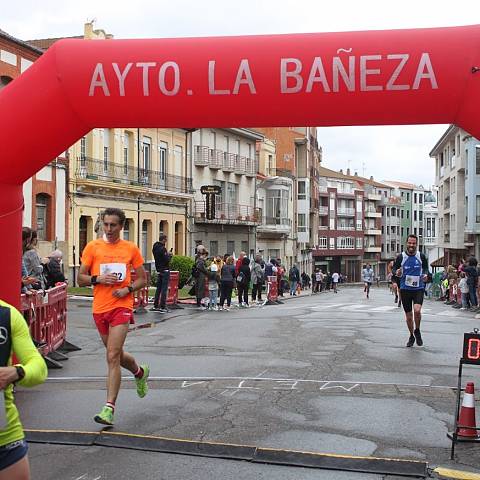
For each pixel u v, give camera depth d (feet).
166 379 27.14
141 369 21.99
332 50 21.95
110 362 20.20
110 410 19.79
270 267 84.12
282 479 15.96
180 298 78.89
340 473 16.42
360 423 20.63
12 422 10.58
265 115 22.91
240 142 165.99
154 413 21.68
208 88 22.67
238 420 20.93
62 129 24.03
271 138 208.03
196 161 143.13
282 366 30.37
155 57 22.97
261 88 22.38
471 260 73.26
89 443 18.54
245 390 25.14
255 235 172.96
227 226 159.02
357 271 353.51
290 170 212.84
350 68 21.75
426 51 21.42
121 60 23.07
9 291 24.20
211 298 65.21
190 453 17.80
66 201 97.30
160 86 22.86
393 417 21.35
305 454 17.29
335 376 27.99
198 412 21.86
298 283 141.18
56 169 94.43
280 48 22.33
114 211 20.85
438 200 218.79
